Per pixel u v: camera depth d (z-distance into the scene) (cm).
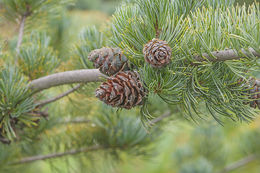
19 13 118
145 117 91
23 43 119
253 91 91
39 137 120
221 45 87
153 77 89
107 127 122
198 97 92
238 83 91
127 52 89
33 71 109
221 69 90
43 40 119
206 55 88
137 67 91
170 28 89
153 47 86
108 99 88
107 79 90
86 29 111
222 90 90
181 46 87
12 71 103
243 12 88
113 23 93
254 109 93
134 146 123
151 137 123
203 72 89
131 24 89
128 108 90
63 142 123
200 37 86
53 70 111
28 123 103
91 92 113
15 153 121
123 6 94
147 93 90
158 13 89
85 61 109
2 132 104
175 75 88
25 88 102
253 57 85
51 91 123
